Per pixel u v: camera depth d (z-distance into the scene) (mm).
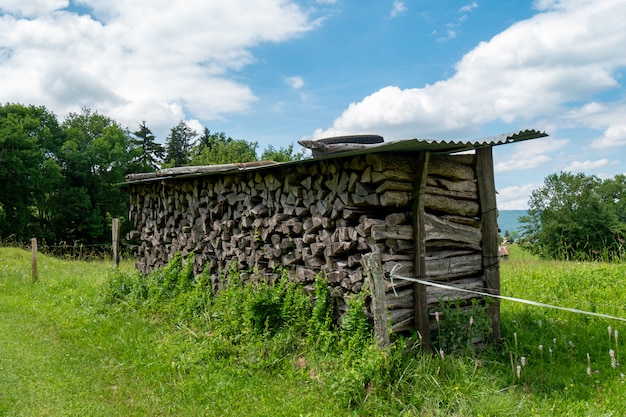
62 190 36438
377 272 4441
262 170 6516
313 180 5805
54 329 6941
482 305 5430
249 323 5785
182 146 62438
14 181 31688
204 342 5738
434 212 5238
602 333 5578
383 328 4422
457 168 5324
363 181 4949
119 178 38969
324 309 5457
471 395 4148
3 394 4676
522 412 3914
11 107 34906
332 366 4715
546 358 5102
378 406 4004
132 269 12711
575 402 4125
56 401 4559
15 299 9055
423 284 4922
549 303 6828
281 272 6395
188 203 8672
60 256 19766
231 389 4637
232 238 7312
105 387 4910
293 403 4258
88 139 41531
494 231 5504
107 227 38562
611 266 8883
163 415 4305
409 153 5039
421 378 4301
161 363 5371
